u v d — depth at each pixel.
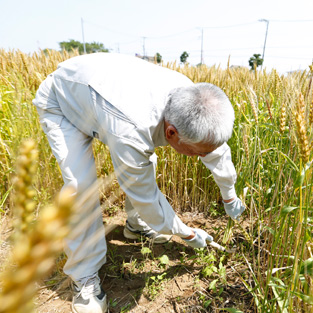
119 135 1.57
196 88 1.53
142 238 2.75
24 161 0.28
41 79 3.05
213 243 2.38
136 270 2.46
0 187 2.93
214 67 4.20
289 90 1.96
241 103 2.78
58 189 2.25
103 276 2.41
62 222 0.16
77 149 1.87
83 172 1.84
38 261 0.15
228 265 2.41
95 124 1.76
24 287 0.16
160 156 3.16
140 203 1.79
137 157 1.60
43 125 1.98
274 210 2.02
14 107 2.14
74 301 2.03
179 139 1.56
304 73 2.01
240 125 2.60
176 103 1.48
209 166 2.03
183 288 2.25
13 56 5.12
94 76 1.67
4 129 3.04
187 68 4.46
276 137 2.30
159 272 2.43
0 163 2.88
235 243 2.64
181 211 3.34
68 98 1.80
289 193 1.74
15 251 0.16
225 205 2.23
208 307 2.08
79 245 1.88
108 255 2.62
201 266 2.46
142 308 2.11
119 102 1.58
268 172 2.32
